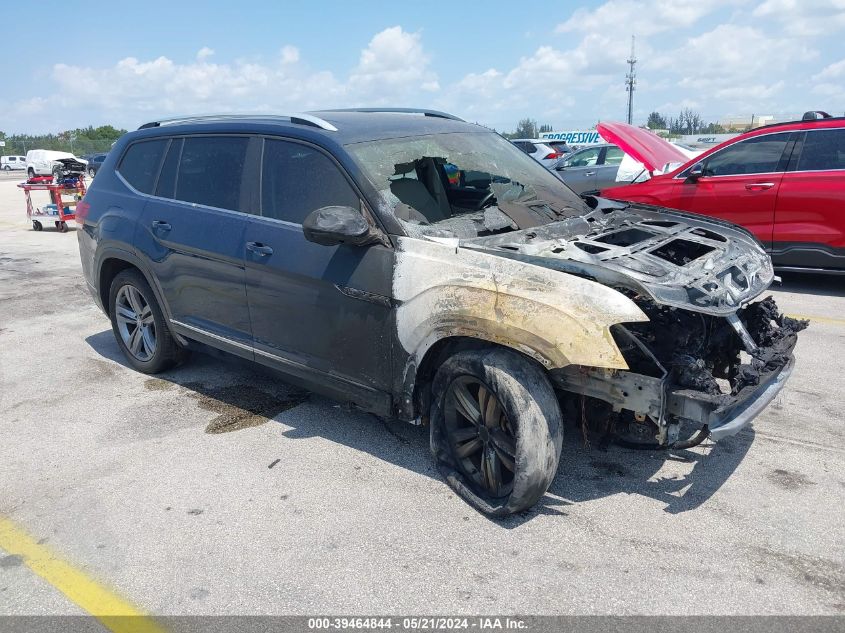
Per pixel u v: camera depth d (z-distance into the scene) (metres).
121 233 4.95
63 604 2.79
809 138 7.12
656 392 2.90
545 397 3.06
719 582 2.77
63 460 3.96
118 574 2.95
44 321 6.89
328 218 3.36
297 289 3.85
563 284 2.96
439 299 3.25
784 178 7.18
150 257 4.75
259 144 4.18
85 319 6.96
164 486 3.64
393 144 3.99
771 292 7.39
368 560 2.98
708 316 3.41
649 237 3.75
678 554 2.96
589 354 2.83
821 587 2.73
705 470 3.65
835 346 5.50
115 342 6.17
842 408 4.34
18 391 5.02
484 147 4.54
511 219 3.83
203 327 4.55
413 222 3.59
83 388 5.05
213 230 4.29
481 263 3.19
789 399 4.50
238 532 3.21
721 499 3.37
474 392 3.37
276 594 2.79
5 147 55.12
